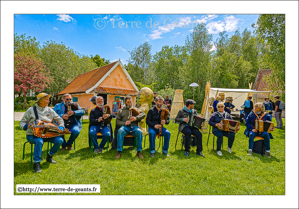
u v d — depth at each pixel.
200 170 3.72
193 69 23.67
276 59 9.52
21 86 16.86
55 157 4.05
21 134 5.85
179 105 10.70
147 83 29.28
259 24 9.95
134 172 3.50
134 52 28.69
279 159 4.57
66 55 24.41
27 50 21.03
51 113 3.71
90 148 4.77
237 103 13.70
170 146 5.33
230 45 28.75
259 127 4.79
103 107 4.74
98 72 17.28
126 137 4.57
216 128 4.93
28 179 3.07
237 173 3.68
